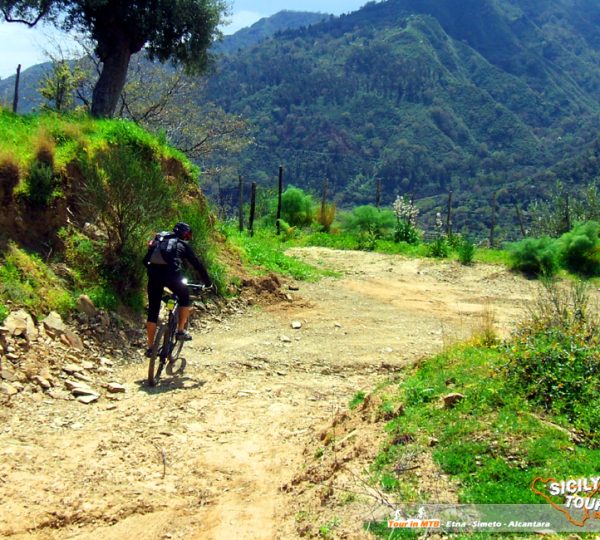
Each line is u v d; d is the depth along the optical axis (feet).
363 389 23.20
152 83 99.19
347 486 13.04
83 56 85.76
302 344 29.60
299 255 58.34
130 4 63.31
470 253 59.00
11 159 28.07
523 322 21.66
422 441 14.03
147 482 14.71
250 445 17.34
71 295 25.80
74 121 37.32
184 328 23.41
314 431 18.42
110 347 24.71
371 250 66.28
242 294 36.14
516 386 15.81
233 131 104.47
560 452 12.82
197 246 34.42
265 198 96.12
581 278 52.95
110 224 29.07
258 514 13.41
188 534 12.71
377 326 34.09
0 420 17.02
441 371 18.92
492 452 13.07
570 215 120.16
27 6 59.98
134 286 29.07
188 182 41.45
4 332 20.65
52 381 20.02
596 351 16.47
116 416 18.58
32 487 13.83
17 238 26.68
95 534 12.52
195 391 21.63
